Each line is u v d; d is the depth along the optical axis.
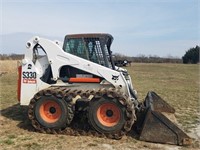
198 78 28.23
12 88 16.22
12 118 8.52
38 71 7.52
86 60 7.27
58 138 6.60
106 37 7.30
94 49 7.35
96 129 6.67
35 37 7.46
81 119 7.26
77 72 7.40
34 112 7.04
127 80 7.73
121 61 9.28
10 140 6.45
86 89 7.27
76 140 6.47
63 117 6.83
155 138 6.37
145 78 27.42
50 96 6.91
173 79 26.59
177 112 10.12
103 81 7.22
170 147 6.16
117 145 6.20
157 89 17.67
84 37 7.36
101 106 6.63
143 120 6.99
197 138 6.98
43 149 5.91
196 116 9.47
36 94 7.04
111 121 6.64
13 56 39.72
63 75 7.48
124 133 6.51
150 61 94.88
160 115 6.40
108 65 7.36
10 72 29.16
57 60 7.35
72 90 7.06
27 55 7.57
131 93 7.66
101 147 6.06
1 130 7.25
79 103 7.18
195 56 88.62
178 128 6.29
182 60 95.69
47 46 7.38
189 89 17.95
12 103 11.10
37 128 7.02
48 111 7.03
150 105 7.03
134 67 52.53
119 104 6.51
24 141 6.39
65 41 7.46
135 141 6.46
